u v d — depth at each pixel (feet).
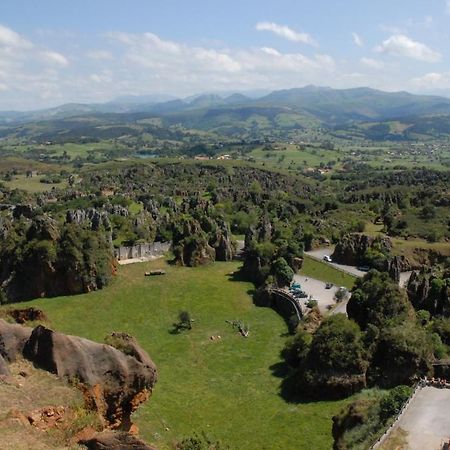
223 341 361.71
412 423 190.19
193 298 438.40
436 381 222.69
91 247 445.78
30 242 436.76
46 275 428.56
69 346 155.43
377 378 273.95
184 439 224.74
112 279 457.27
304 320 366.63
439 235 575.79
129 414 162.81
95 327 375.45
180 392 285.64
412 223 636.48
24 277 427.74
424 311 342.85
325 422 249.75
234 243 568.82
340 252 521.65
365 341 285.43
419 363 269.85
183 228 556.10
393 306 316.40
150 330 376.89
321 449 229.04
